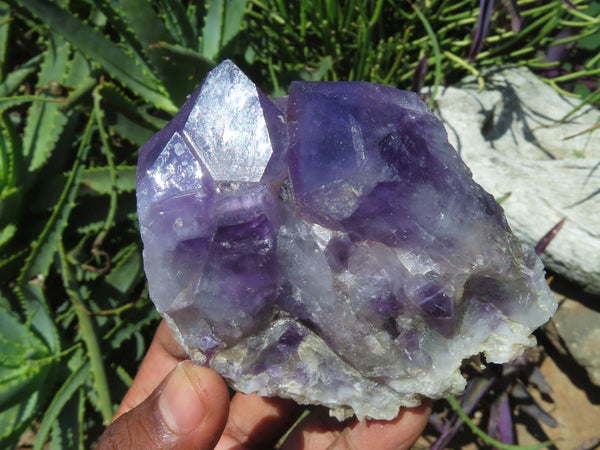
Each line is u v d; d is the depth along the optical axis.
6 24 0.28
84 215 0.27
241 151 0.14
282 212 0.14
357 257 0.14
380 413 0.15
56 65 0.27
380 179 0.13
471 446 0.26
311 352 0.15
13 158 0.25
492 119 0.28
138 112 0.25
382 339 0.14
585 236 0.24
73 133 0.28
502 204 0.25
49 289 0.28
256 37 0.28
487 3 0.26
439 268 0.14
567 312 0.26
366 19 0.26
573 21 0.28
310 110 0.14
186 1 0.29
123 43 0.28
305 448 0.21
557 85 0.30
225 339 0.14
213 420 0.15
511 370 0.25
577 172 0.25
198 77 0.24
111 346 0.25
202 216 0.14
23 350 0.24
